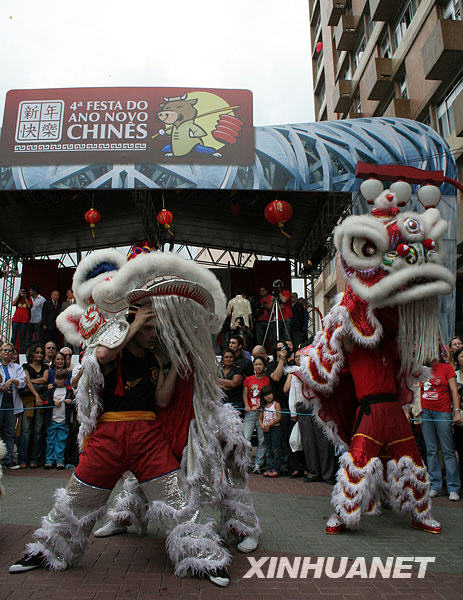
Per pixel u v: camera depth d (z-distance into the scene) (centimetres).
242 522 349
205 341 329
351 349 437
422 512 421
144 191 1396
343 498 403
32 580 289
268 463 712
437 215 427
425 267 399
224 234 1773
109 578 295
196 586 286
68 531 306
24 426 762
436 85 1533
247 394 750
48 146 1122
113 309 322
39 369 804
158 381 323
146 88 1147
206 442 320
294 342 1353
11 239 1719
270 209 1184
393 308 428
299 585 293
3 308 1717
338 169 1107
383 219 432
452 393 586
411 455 425
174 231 1803
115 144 1123
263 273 1842
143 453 307
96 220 1280
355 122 1141
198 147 1121
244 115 1138
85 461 308
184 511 299
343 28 2295
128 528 403
